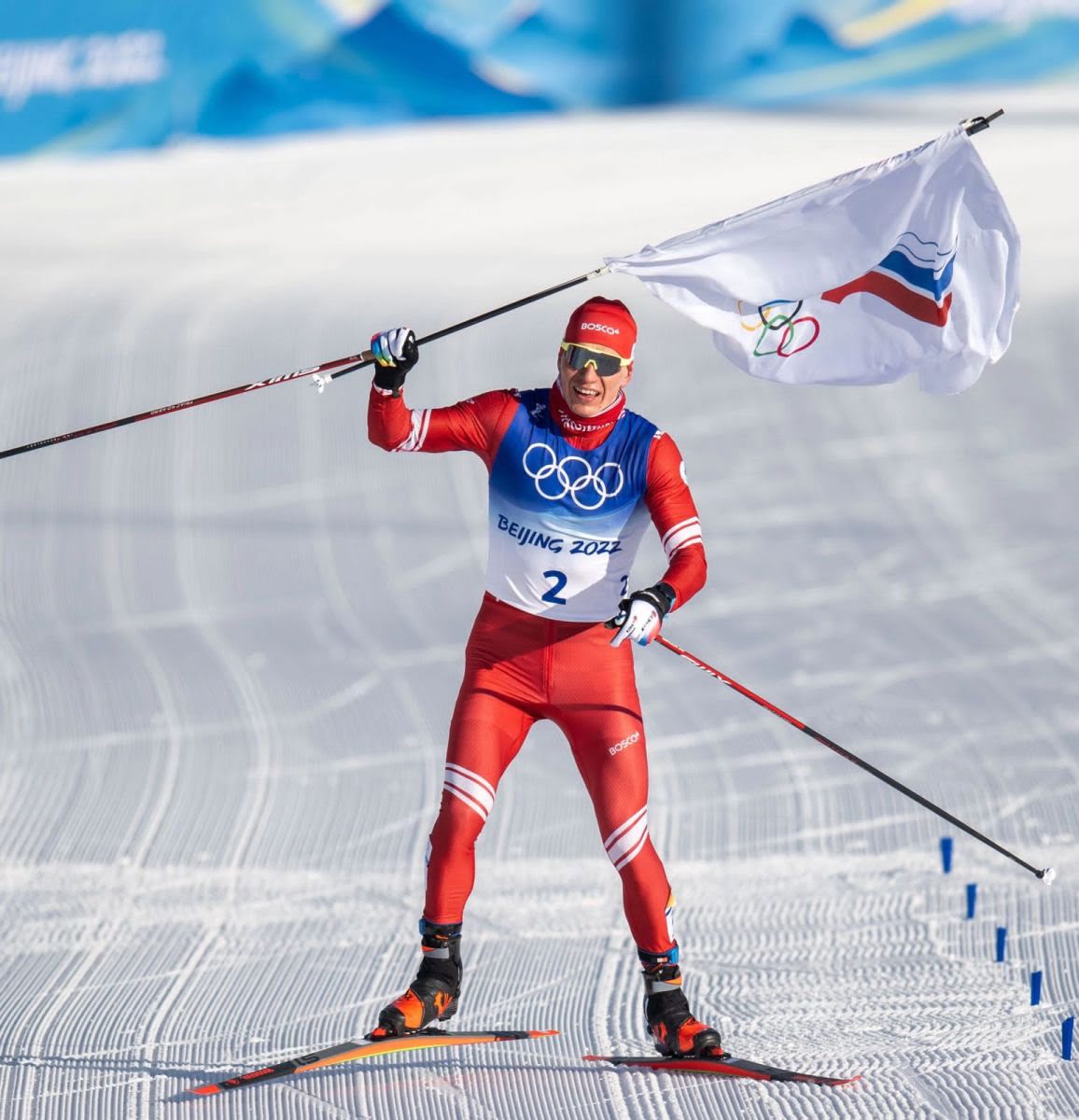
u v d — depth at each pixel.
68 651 30.56
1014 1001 16.03
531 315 49.16
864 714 26.64
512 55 85.50
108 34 75.44
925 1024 15.34
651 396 43.94
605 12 86.31
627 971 17.23
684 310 14.83
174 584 34.31
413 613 32.69
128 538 36.81
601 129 80.75
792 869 20.45
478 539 36.66
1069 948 17.62
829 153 70.88
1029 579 33.50
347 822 22.25
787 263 14.75
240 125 79.69
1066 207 58.84
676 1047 13.85
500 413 14.02
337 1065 14.09
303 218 63.38
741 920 18.83
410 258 56.62
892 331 15.08
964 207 14.76
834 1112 12.96
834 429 41.94
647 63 87.81
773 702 27.34
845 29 87.12
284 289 53.16
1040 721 26.08
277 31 79.50
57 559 35.62
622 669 14.30
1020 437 41.22
